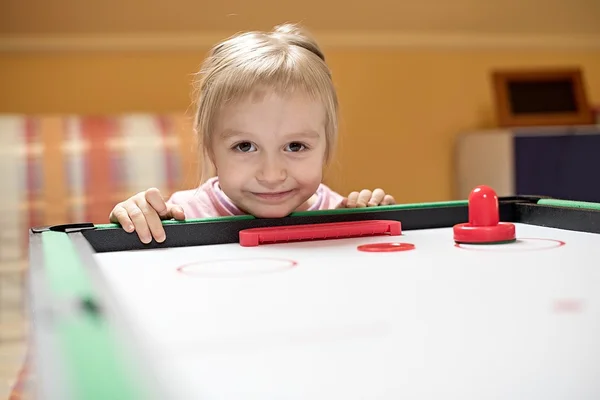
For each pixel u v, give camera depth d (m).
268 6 2.42
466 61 2.63
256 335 0.46
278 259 0.77
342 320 0.50
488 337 0.45
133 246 0.89
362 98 2.55
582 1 2.69
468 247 0.83
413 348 0.43
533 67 2.70
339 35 2.50
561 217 0.98
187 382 0.38
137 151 1.98
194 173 1.99
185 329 0.48
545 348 0.43
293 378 0.39
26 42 2.23
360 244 0.87
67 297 0.45
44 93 2.27
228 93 1.01
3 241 1.87
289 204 1.03
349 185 2.55
